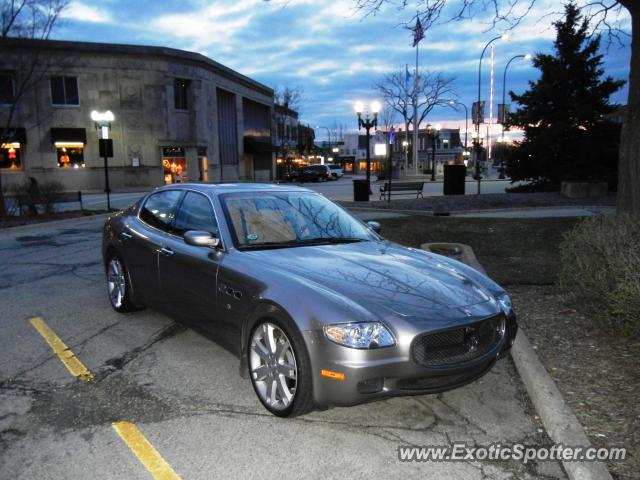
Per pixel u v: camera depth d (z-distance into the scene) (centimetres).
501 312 369
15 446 322
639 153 706
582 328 500
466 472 298
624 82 2089
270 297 353
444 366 329
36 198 1586
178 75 3738
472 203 1712
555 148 2131
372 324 321
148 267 514
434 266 416
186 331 530
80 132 3450
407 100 5512
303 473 295
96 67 3462
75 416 359
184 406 373
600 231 524
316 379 323
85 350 480
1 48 1777
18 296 668
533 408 369
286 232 453
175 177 3816
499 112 4234
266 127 5791
